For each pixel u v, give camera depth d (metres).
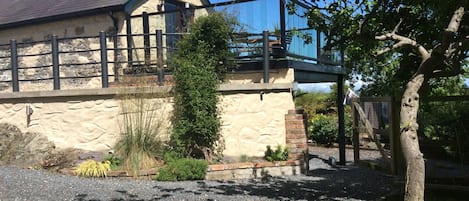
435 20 5.97
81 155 9.33
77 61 13.27
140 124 8.89
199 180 8.36
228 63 9.92
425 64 4.57
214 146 9.28
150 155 8.76
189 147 9.08
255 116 9.62
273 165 9.15
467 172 8.30
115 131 9.62
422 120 9.30
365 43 6.05
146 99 9.05
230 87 9.48
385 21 6.26
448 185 7.31
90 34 13.21
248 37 10.41
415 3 6.11
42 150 9.52
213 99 9.10
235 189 7.57
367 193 7.64
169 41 13.76
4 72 14.42
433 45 6.35
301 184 8.34
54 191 6.82
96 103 9.82
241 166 8.80
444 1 5.26
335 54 12.43
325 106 20.08
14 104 10.55
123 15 12.73
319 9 5.93
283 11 10.04
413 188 4.27
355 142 11.50
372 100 10.11
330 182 8.66
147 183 7.82
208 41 9.62
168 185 7.70
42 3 15.37
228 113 9.52
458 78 8.93
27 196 6.47
